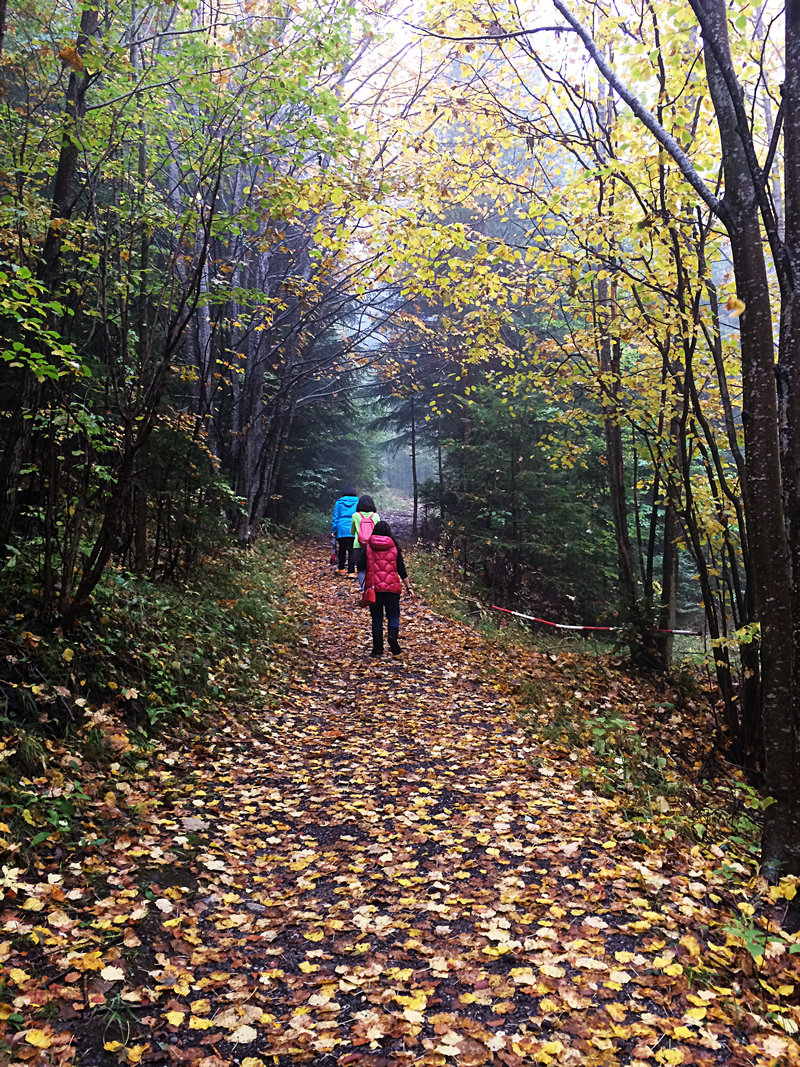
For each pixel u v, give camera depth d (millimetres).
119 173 6414
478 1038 2467
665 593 8945
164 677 5551
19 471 5188
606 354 8750
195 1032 2518
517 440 13516
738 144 3732
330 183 7055
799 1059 2330
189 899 3359
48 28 6078
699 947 2951
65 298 5711
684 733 6898
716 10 3668
